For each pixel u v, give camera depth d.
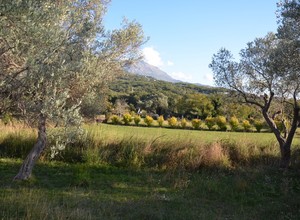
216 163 12.37
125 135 14.98
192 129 42.62
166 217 6.95
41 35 5.01
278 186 10.28
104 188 9.57
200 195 9.26
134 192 9.27
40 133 9.19
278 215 7.62
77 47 7.17
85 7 9.19
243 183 10.09
